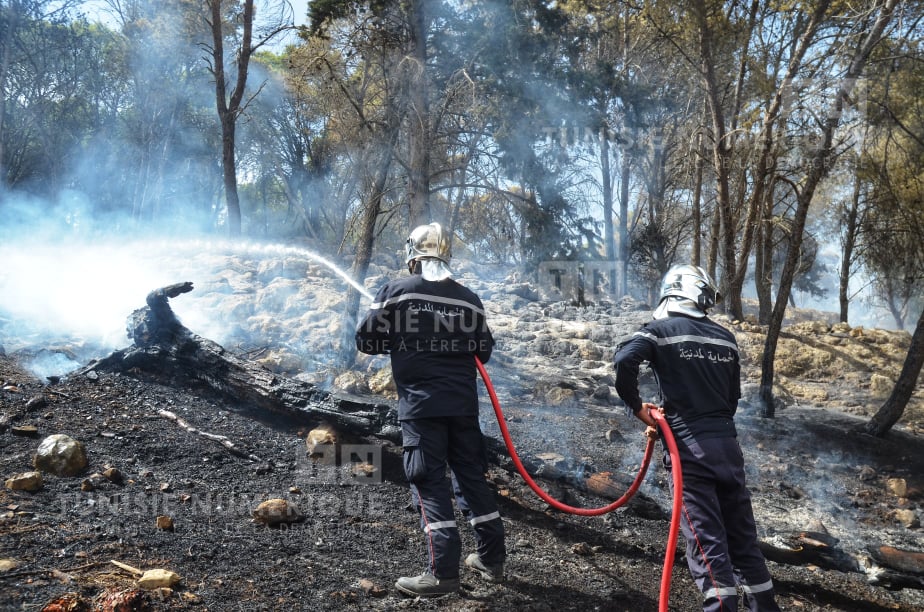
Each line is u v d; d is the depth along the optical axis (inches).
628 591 150.8
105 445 174.7
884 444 316.8
